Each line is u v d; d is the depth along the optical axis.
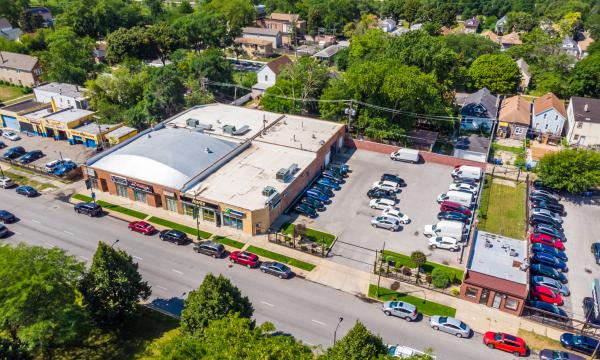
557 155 68.12
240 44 156.25
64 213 63.16
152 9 189.88
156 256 54.50
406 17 198.75
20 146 82.94
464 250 56.09
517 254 51.84
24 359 35.81
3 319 36.19
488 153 79.94
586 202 67.69
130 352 40.78
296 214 62.81
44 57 114.69
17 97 110.88
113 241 57.22
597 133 85.12
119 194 66.81
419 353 41.00
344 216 62.72
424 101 82.69
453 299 48.69
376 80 80.62
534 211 63.28
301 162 69.88
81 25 155.00
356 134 89.25
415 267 52.75
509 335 42.41
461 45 131.88
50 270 38.09
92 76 118.62
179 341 33.66
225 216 59.06
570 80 112.81
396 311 45.78
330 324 44.97
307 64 96.50
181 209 62.16
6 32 147.75
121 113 92.62
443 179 72.81
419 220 62.09
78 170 73.69
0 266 37.69
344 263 53.69
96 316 41.94
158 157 65.44
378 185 69.06
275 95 94.12
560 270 53.22
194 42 140.38
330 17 176.75
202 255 54.94
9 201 66.00
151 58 124.62
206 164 66.94
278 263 51.94
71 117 86.75
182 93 97.69
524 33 151.00
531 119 92.56
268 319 45.31
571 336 43.22
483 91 102.38
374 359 30.36
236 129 80.56
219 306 37.44
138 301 44.28
